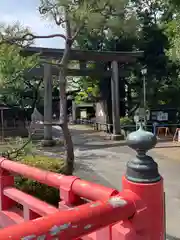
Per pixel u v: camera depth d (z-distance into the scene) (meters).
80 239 1.28
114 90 11.60
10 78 3.44
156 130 12.46
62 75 3.53
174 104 13.55
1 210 2.15
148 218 1.01
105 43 12.63
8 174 2.19
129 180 1.04
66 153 3.44
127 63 13.30
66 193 1.39
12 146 3.61
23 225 0.82
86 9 3.03
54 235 0.83
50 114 10.11
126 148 9.51
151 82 13.27
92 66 13.03
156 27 12.55
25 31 3.31
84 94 17.27
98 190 1.18
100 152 8.82
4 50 3.21
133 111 14.38
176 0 6.43
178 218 3.34
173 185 4.85
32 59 3.52
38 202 1.74
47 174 1.59
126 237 0.98
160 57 12.92
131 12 3.27
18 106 15.19
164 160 7.23
